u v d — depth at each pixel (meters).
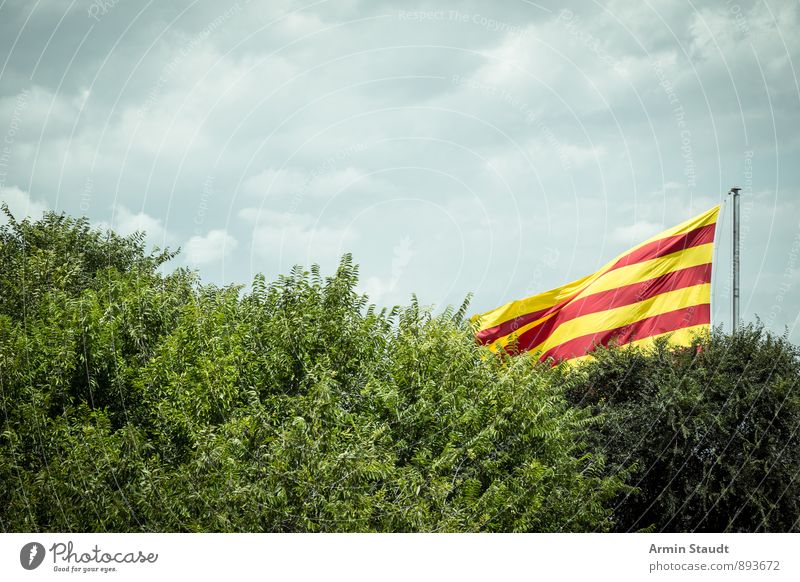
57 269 33.25
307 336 23.14
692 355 31.22
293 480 15.91
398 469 18.19
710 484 28.38
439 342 22.80
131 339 24.39
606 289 35.41
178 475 17.59
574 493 23.08
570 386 29.19
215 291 26.58
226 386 20.33
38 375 22.50
